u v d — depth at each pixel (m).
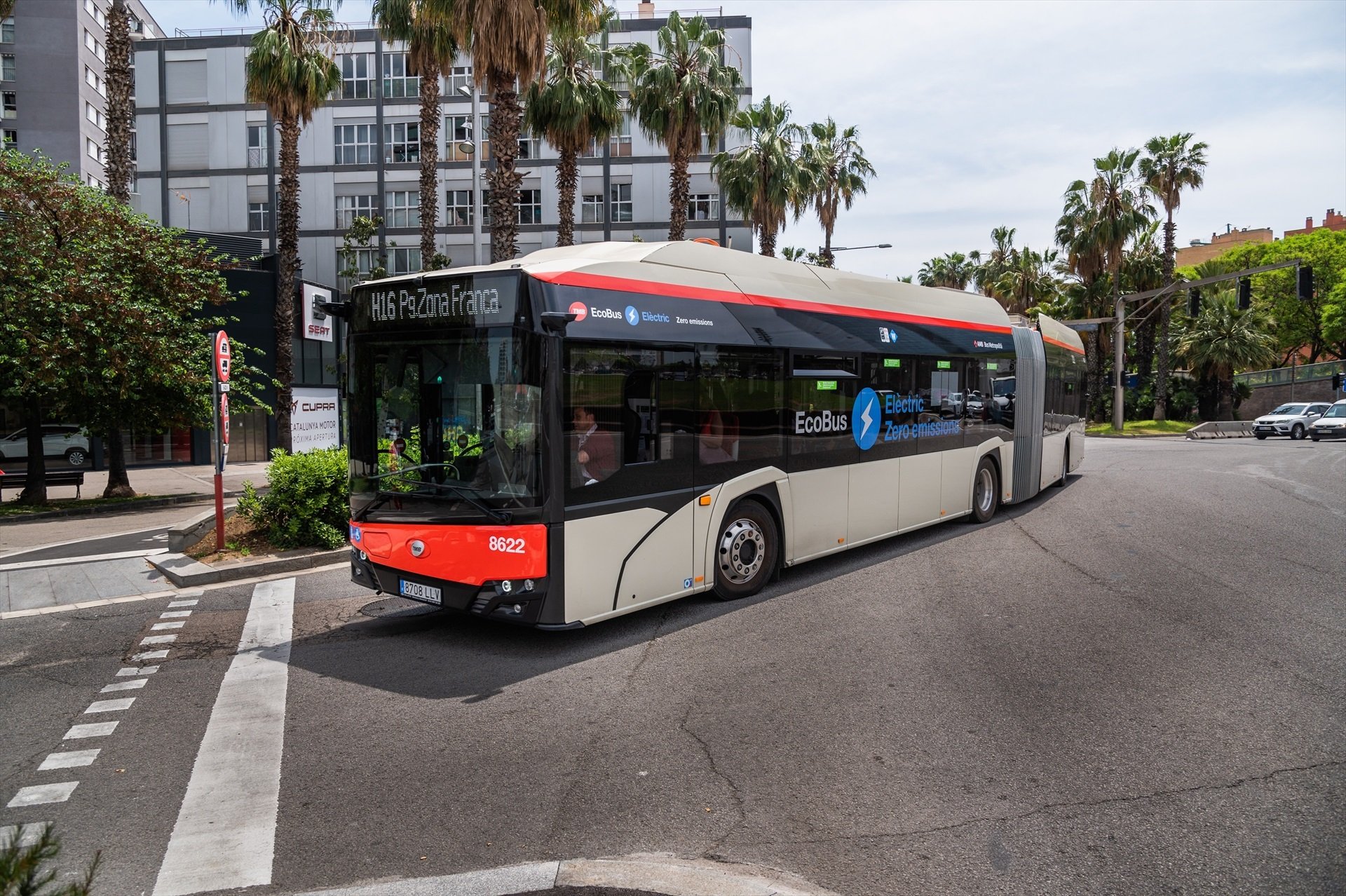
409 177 45.91
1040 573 9.08
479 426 6.33
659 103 27.17
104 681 6.18
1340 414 37.34
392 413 6.78
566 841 3.80
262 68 24.50
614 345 6.71
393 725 5.23
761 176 32.00
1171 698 5.41
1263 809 3.97
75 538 13.38
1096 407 51.88
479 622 7.57
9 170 17.17
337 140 46.00
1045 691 5.56
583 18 17.28
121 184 20.73
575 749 4.81
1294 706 5.24
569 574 6.36
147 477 26.20
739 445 7.93
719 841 3.78
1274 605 7.64
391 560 6.84
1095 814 3.96
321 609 8.11
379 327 6.83
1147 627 6.98
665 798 4.20
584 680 5.96
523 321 6.12
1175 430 45.47
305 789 4.37
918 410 10.66
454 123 45.84
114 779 4.54
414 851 3.74
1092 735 4.86
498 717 5.31
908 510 10.48
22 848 2.36
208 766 4.68
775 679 5.89
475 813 4.08
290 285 26.06
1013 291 54.09
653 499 7.06
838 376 9.21
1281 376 55.69
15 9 59.66
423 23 21.34
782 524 8.53
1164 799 4.09
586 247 7.48
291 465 10.45
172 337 18.72
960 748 4.71
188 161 46.00
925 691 5.61
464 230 45.94
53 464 28.59
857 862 3.58
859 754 4.66
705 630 7.12
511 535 6.20
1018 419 13.37
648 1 45.06
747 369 8.01
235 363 20.06
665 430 7.18
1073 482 17.64
